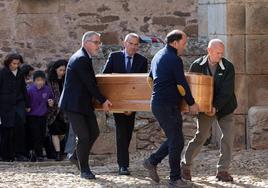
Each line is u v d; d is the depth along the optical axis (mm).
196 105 14711
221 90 15492
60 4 24688
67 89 16188
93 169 18172
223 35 21234
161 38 24188
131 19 24703
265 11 20859
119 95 15891
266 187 15469
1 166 19562
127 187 15469
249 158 19203
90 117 16328
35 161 20781
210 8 22875
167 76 14750
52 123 21016
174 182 14922
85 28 24703
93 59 21297
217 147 20953
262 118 20297
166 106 14742
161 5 24688
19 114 20734
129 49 17062
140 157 20266
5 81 20844
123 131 17078
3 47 24781
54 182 16141
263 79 20969
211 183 15883
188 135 21031
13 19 24844
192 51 21578
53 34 24750
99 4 24688
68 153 20000
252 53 20906
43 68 24812
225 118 15953
